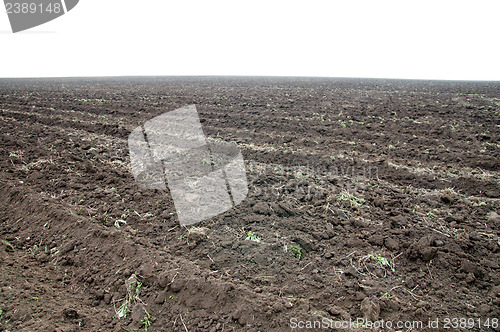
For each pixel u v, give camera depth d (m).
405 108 9.86
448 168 4.97
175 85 22.86
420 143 6.29
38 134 7.06
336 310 2.37
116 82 28.22
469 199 3.97
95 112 10.16
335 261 2.90
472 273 2.71
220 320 2.33
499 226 3.36
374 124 7.82
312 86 20.33
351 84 22.44
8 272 2.83
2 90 18.48
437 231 3.29
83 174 4.81
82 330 2.29
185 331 2.27
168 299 2.53
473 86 19.92
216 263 2.88
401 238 3.19
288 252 3.02
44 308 2.44
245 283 2.64
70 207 3.79
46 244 3.28
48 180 4.57
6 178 4.61
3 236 3.42
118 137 7.04
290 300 2.45
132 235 3.29
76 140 6.66
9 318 2.31
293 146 6.21
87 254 3.07
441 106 10.09
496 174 4.69
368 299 2.44
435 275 2.72
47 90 18.45
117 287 2.69
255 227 3.38
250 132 7.30
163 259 2.89
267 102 11.80
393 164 5.16
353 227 3.42
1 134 6.88
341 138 6.75
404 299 2.49
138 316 2.43
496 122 7.68
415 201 3.93
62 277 2.86
